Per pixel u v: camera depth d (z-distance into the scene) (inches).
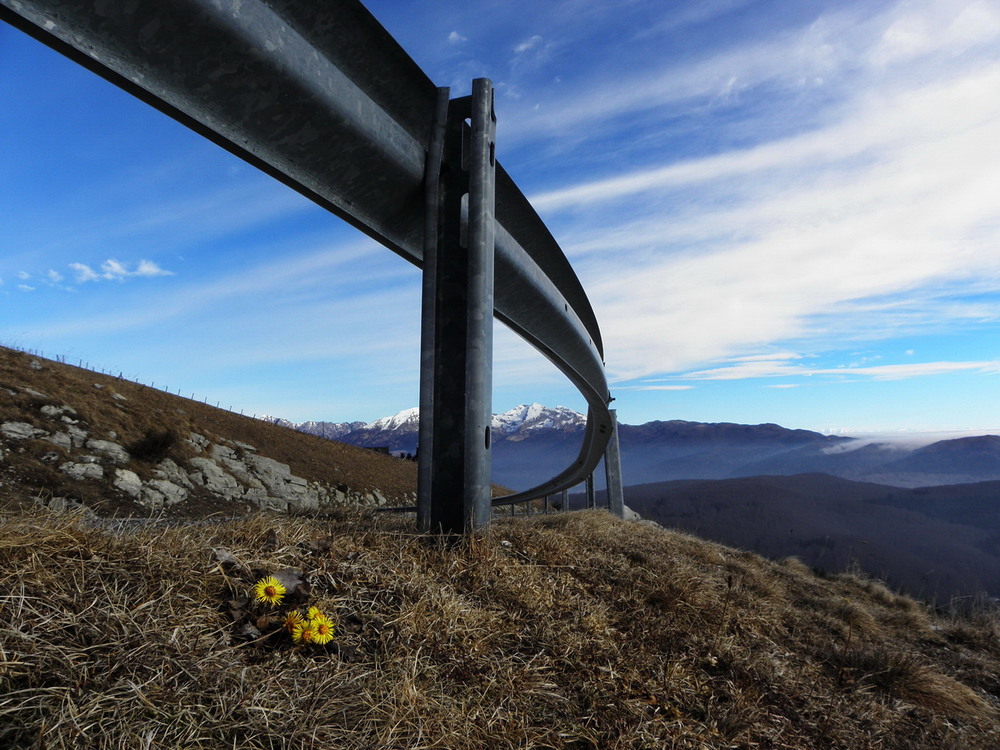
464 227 44.6
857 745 31.2
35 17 25.2
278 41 31.7
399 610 28.5
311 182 38.2
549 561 43.3
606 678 29.6
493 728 23.9
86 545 24.5
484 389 41.8
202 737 17.0
